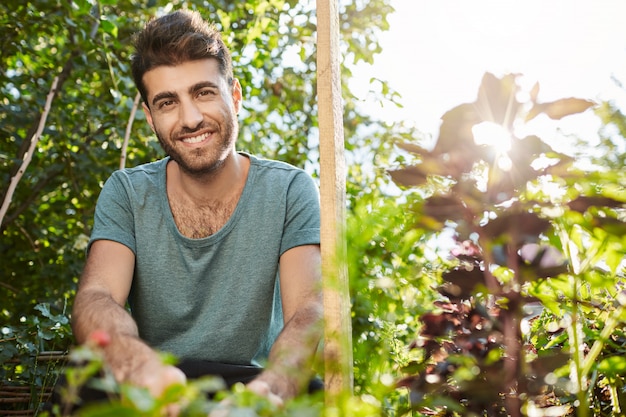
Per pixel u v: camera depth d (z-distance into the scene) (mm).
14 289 4453
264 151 5555
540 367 1131
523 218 1072
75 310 1489
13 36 4109
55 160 4617
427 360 1236
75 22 3643
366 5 4711
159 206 1814
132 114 3717
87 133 4652
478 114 1074
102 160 4586
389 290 1245
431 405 1134
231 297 1736
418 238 1146
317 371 1138
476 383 1120
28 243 4777
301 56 4414
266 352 1773
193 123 1705
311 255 1720
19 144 4535
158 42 1713
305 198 1805
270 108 5266
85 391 1419
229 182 1798
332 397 925
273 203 1792
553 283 1228
